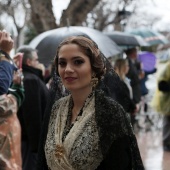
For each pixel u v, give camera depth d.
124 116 2.75
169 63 9.17
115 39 10.99
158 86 9.21
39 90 5.50
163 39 15.88
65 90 3.05
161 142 10.41
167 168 7.74
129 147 2.72
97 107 2.75
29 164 5.48
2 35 4.30
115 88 3.13
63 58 2.82
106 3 21.56
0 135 4.11
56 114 2.94
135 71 8.73
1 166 4.07
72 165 2.71
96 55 2.84
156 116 12.67
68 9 10.80
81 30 7.41
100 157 2.69
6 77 4.18
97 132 2.71
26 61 5.59
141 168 2.74
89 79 2.83
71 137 2.74
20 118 5.52
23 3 15.76
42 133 2.99
